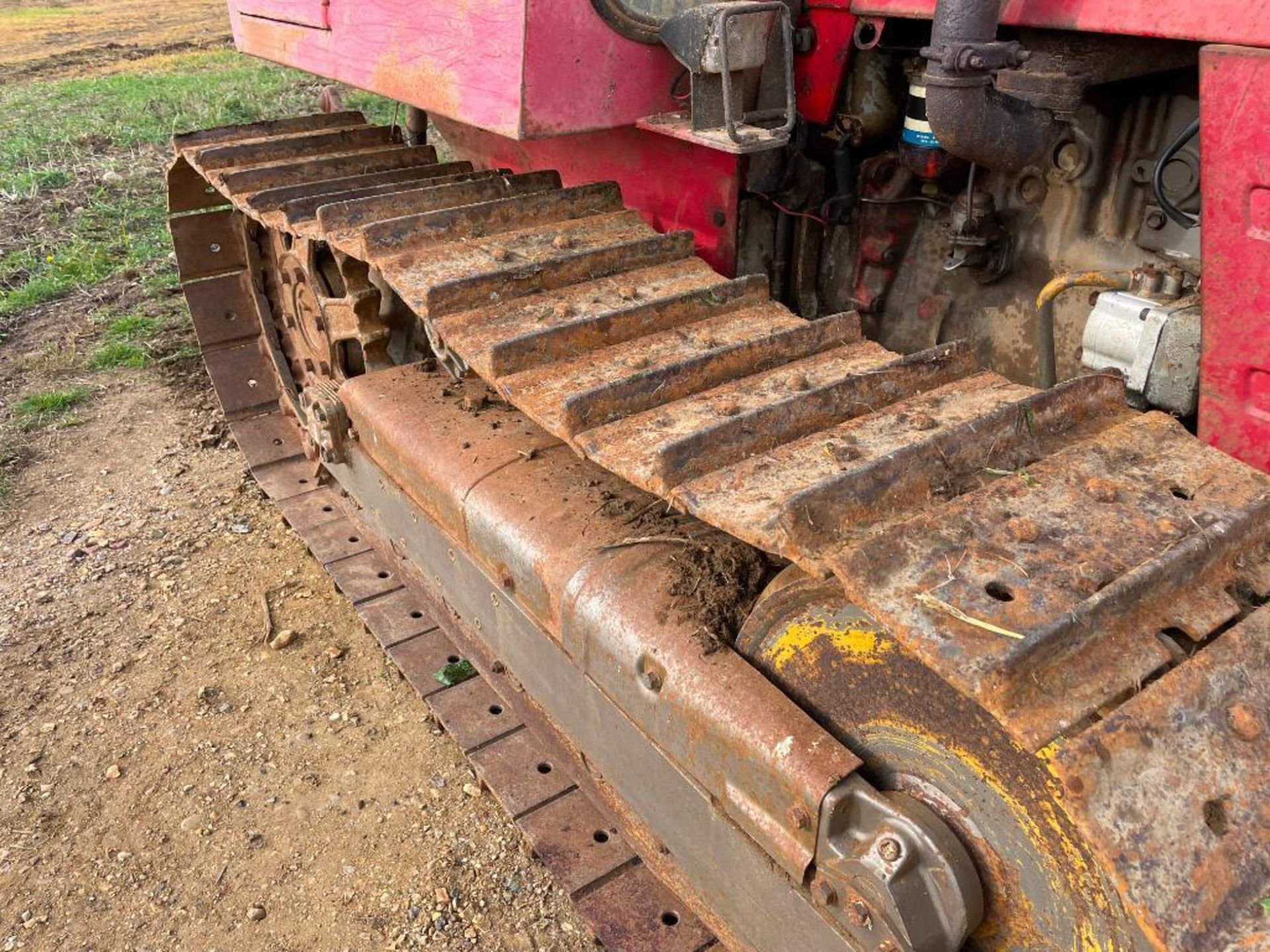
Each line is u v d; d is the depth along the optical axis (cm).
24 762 299
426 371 304
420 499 276
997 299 253
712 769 183
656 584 202
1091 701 134
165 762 298
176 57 1394
